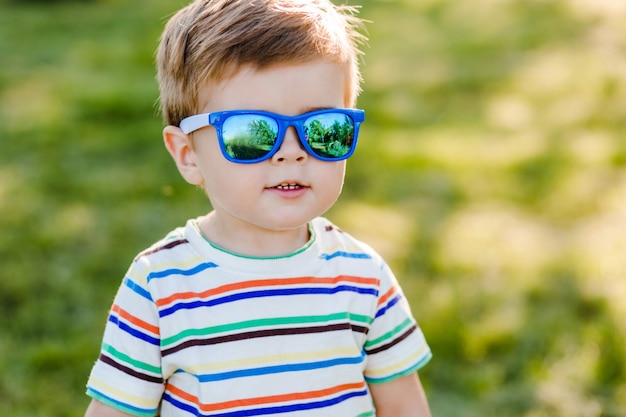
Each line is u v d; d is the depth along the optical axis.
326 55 1.45
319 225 1.63
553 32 8.49
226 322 1.47
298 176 1.45
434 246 3.96
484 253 3.88
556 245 4.02
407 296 3.50
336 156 1.47
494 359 3.14
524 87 6.75
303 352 1.49
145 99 6.05
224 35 1.43
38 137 5.41
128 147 5.30
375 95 6.52
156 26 9.18
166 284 1.49
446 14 9.68
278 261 1.52
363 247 1.64
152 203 4.45
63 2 10.65
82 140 5.39
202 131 1.50
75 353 3.09
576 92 6.58
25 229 4.06
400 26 9.15
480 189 4.71
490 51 7.91
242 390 1.45
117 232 4.08
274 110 1.43
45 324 3.31
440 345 3.18
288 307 1.50
